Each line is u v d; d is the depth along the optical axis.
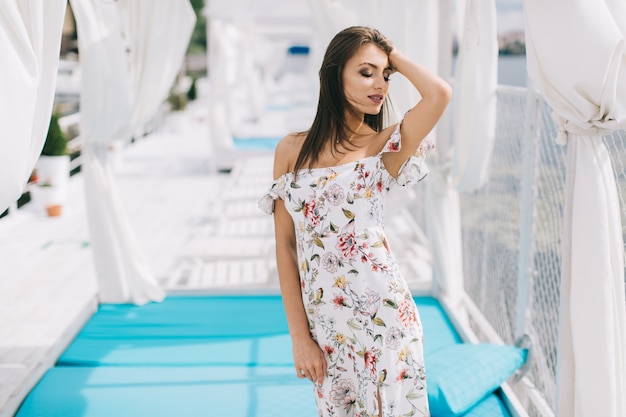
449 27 4.70
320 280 2.19
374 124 2.38
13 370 4.20
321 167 2.20
